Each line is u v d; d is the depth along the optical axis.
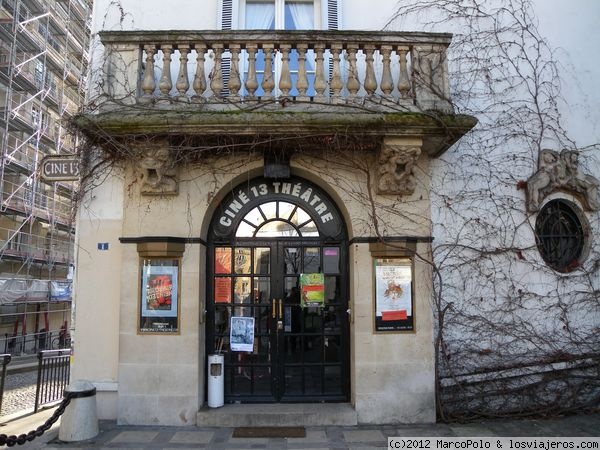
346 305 6.74
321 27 7.02
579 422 6.12
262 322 6.74
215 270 6.78
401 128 5.84
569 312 6.73
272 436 5.66
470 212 6.70
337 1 7.01
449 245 6.59
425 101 6.16
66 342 22.25
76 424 5.50
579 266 6.84
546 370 6.54
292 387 6.63
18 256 20.59
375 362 6.20
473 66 7.02
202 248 6.49
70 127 6.19
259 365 6.66
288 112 5.80
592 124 7.16
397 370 6.19
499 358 6.51
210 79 6.36
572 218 7.05
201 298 6.41
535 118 7.02
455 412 6.29
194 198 6.39
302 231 6.86
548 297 6.71
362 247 6.37
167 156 6.05
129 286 6.25
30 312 22.05
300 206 6.86
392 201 6.44
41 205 22.53
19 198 20.78
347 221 6.66
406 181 6.30
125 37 6.15
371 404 6.14
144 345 6.16
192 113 5.77
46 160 6.56
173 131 5.77
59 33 25.12
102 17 6.88
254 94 6.39
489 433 5.70
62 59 24.88
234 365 6.65
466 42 7.04
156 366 6.14
